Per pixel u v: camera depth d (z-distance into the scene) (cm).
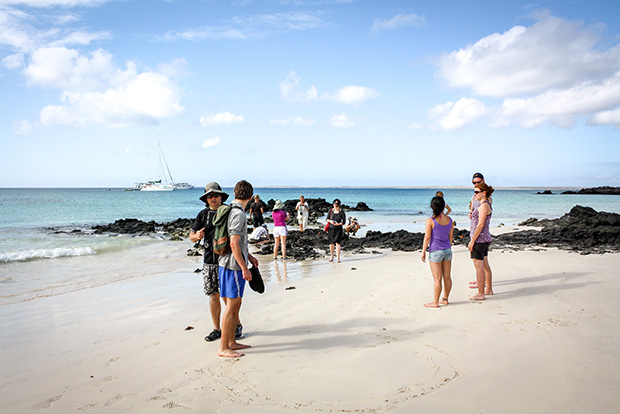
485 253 646
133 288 809
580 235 1384
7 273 976
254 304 654
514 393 328
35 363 430
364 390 343
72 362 431
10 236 1892
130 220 2598
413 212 3947
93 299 718
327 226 1134
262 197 10238
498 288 712
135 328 548
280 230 1180
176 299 715
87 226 2488
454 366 386
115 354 452
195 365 414
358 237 1783
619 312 543
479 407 307
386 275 885
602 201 5672
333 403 322
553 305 585
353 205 5059
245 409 318
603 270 834
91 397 348
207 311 632
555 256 1058
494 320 527
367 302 646
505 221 2656
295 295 713
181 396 345
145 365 420
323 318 566
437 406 312
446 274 610
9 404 338
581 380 346
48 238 1805
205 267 488
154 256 1281
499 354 410
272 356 431
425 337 471
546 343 435
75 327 557
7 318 603
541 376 356
